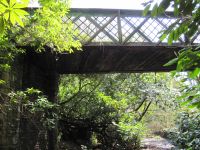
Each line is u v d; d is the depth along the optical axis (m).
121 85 15.59
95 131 14.65
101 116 14.57
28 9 5.55
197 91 2.42
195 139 8.39
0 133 6.16
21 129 7.40
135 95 16.11
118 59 8.84
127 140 14.26
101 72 10.48
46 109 7.89
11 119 6.70
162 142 16.61
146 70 10.21
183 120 9.91
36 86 9.03
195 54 2.11
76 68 10.02
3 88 6.20
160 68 9.96
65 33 6.41
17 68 7.16
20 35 5.92
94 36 7.80
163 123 20.69
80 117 14.66
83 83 14.74
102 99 14.48
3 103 6.13
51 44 6.78
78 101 14.61
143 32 7.94
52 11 5.45
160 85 15.97
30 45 6.68
